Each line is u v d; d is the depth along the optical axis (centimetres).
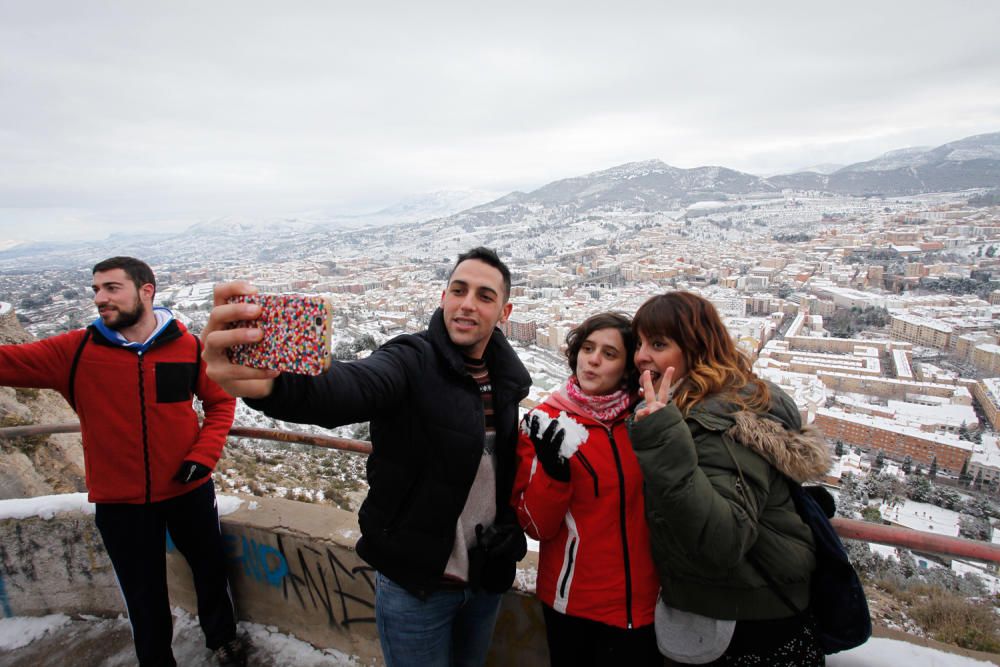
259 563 289
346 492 842
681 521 148
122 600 314
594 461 179
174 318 262
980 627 352
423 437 173
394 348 177
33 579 317
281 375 135
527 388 200
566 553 186
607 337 185
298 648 283
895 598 402
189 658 283
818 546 163
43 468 876
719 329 175
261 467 977
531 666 240
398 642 187
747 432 156
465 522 185
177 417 253
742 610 160
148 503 251
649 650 183
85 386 240
